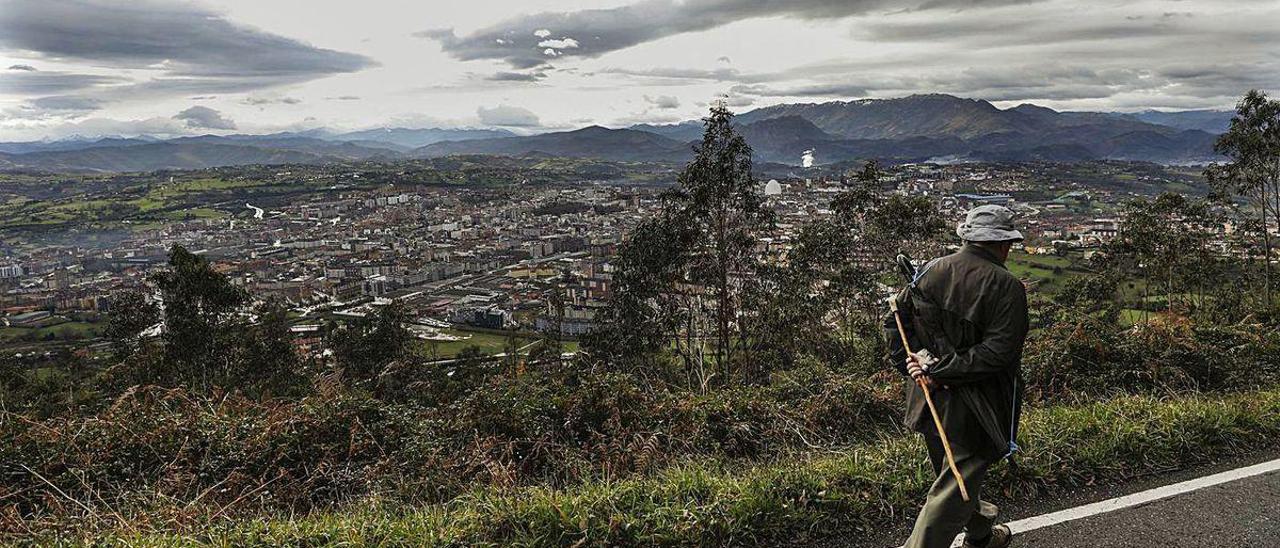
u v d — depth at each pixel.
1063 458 4.16
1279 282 21.47
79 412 6.05
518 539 3.33
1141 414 4.81
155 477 4.89
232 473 4.77
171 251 21.02
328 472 4.94
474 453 5.04
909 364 2.92
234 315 21.78
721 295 17.08
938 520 2.84
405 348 21.89
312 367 19.08
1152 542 3.35
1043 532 3.48
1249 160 21.80
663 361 16.50
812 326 15.25
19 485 4.66
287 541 3.40
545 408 5.72
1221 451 4.49
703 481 3.83
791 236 22.20
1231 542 3.34
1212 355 6.86
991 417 2.81
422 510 4.06
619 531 3.37
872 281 18.02
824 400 6.14
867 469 3.97
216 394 6.36
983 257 2.86
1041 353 6.97
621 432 5.52
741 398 6.10
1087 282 14.99
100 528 3.94
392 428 5.43
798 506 3.62
